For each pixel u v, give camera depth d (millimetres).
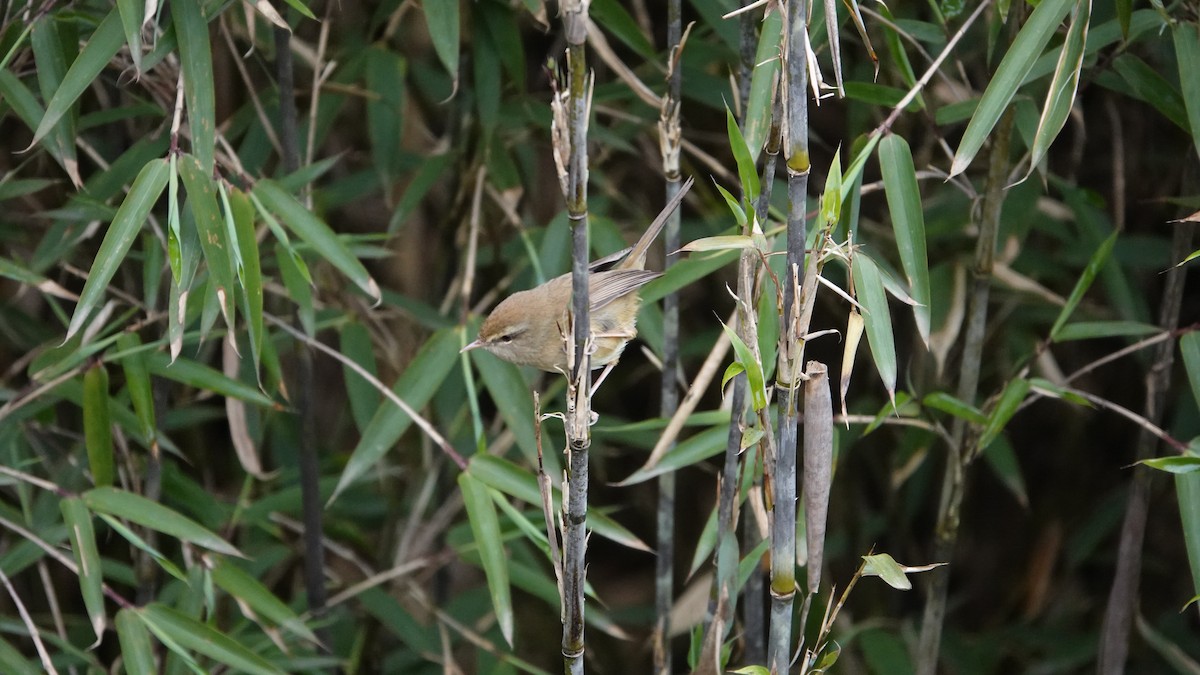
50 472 8453
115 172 7555
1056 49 6422
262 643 8172
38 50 6223
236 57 7430
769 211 7059
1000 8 5914
